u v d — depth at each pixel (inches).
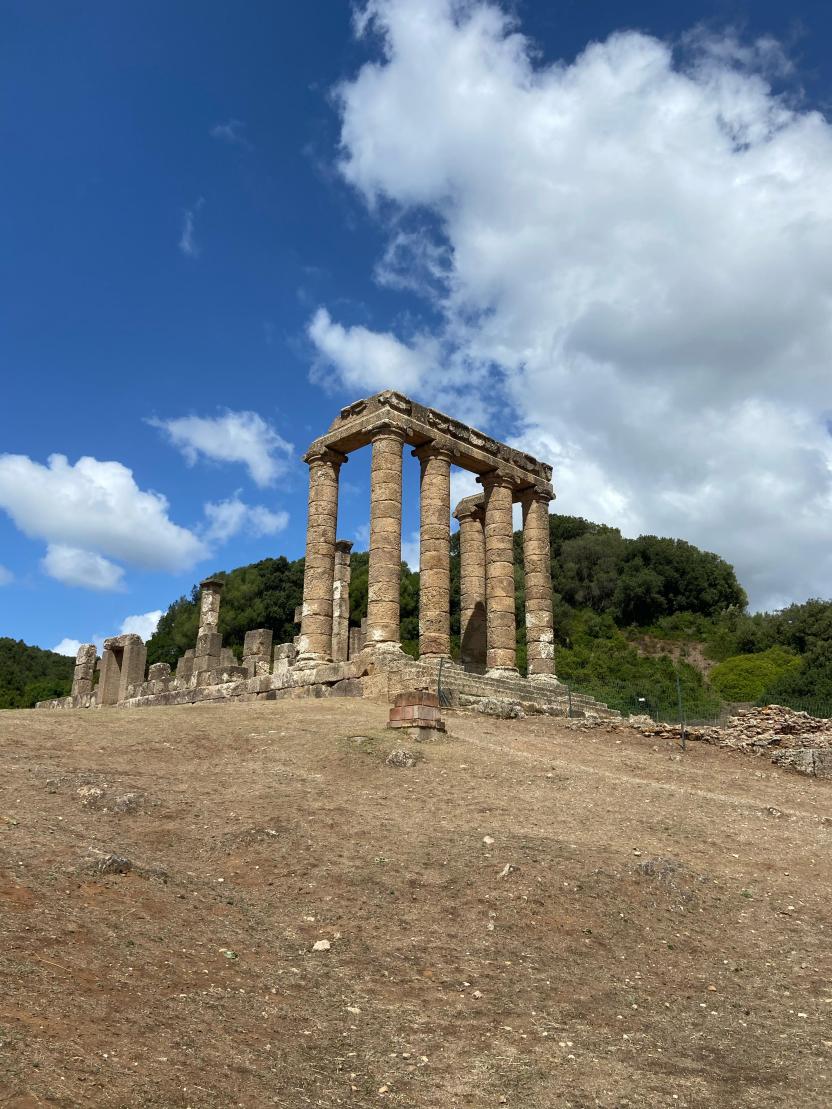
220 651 1702.8
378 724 832.9
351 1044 270.2
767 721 932.6
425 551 1232.8
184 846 463.8
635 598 2972.4
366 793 591.2
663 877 448.5
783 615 2719.0
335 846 470.9
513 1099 243.4
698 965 366.9
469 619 1453.0
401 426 1210.0
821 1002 331.9
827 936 404.8
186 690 1440.7
